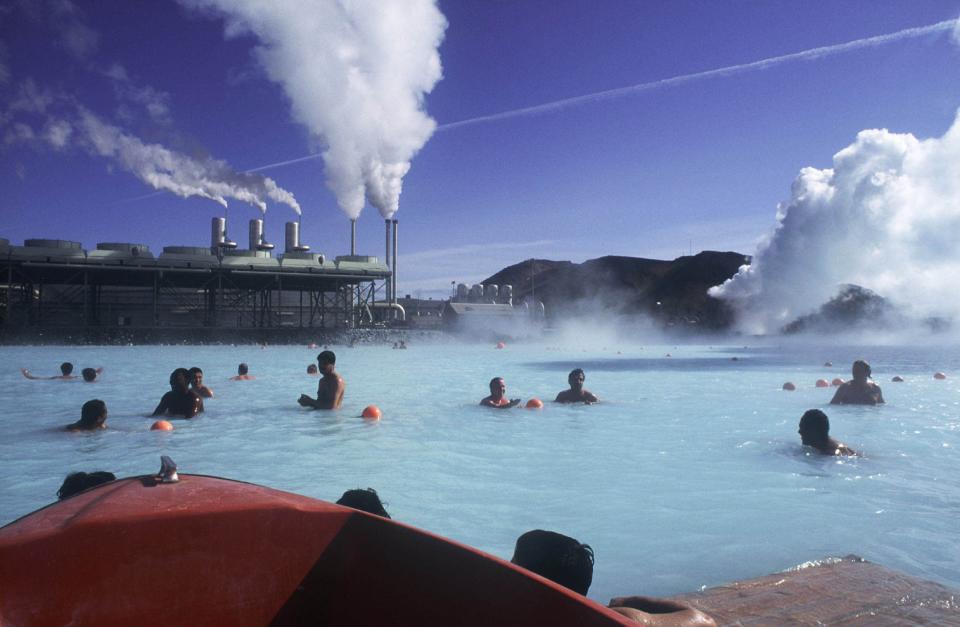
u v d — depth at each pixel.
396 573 0.97
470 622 0.94
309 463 5.67
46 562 0.82
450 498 4.53
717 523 3.97
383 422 8.02
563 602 0.88
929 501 4.48
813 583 2.62
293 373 16.17
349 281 42.78
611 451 6.21
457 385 13.20
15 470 5.34
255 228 50.53
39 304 36.66
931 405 9.62
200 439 6.81
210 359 21.75
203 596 0.90
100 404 7.34
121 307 40.03
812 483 4.95
